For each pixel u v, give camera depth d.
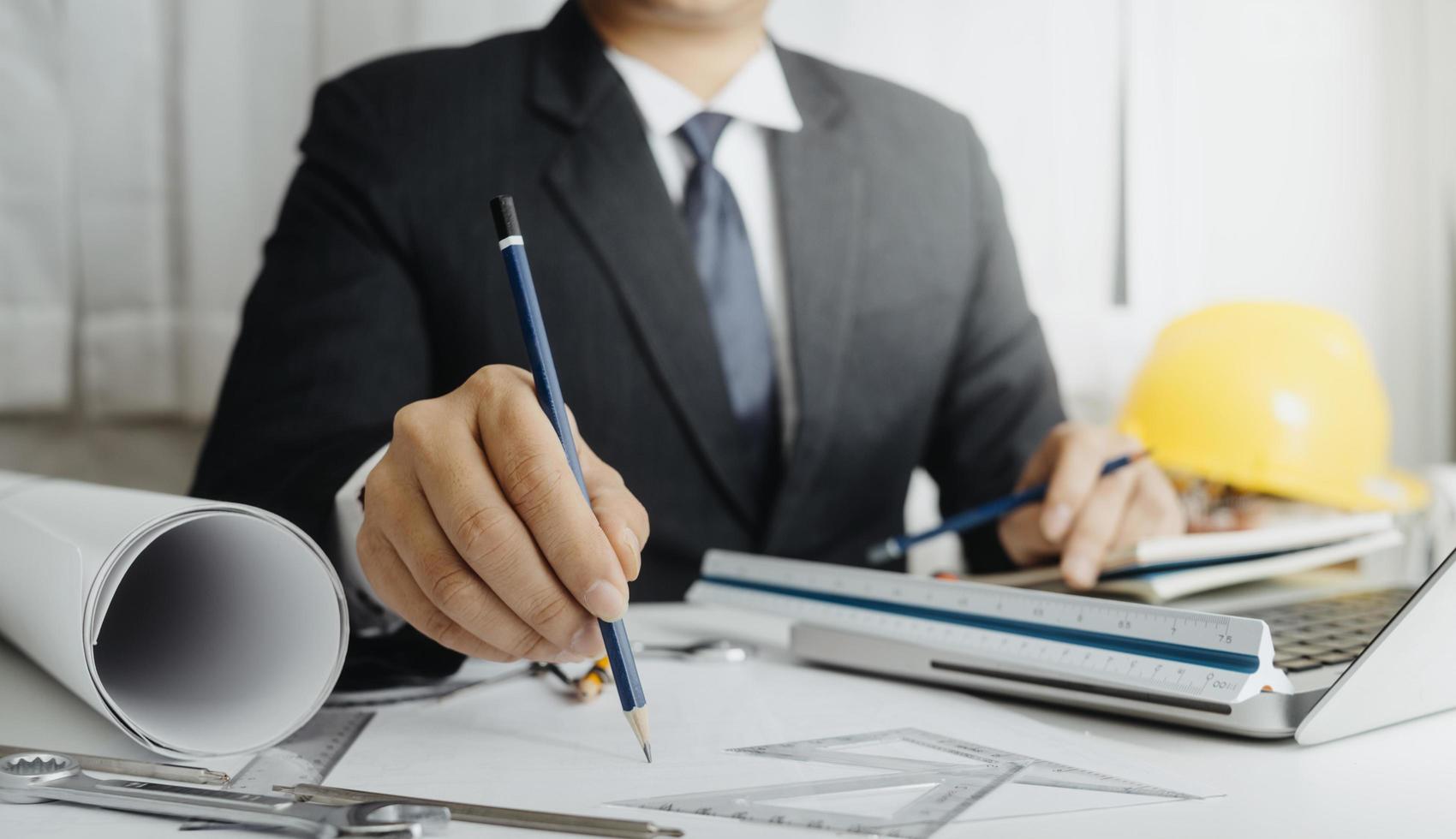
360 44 1.49
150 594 0.58
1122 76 1.64
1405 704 0.49
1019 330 1.31
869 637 0.59
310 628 0.50
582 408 1.12
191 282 1.46
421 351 1.11
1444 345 1.77
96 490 0.60
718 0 1.16
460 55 1.20
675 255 1.14
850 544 1.20
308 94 1.49
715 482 1.14
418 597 0.52
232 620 0.53
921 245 1.25
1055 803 0.39
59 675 0.53
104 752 0.48
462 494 0.48
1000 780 0.42
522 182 1.14
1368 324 1.75
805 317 1.18
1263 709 0.46
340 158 1.14
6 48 1.38
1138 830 0.37
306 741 0.48
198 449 1.49
